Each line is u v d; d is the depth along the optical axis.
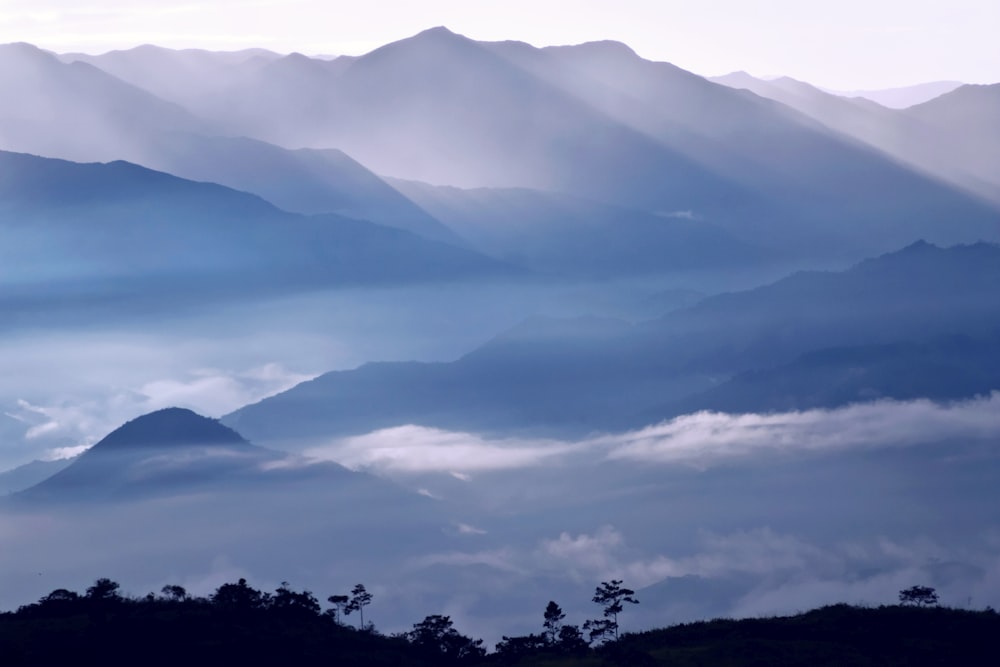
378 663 192.75
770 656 176.25
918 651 175.38
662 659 180.62
